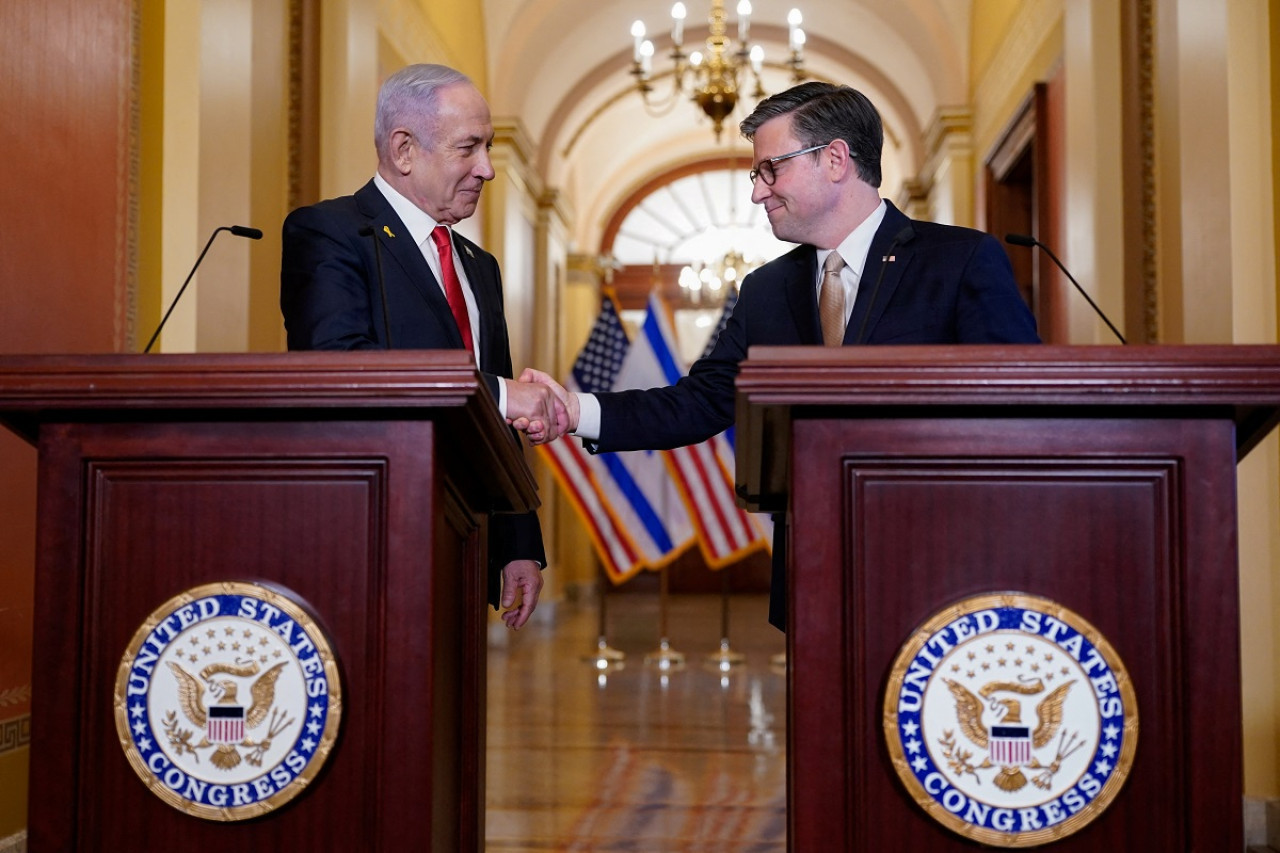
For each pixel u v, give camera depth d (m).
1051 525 1.36
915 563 1.37
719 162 15.11
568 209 13.07
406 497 1.37
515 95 10.15
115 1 3.46
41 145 3.06
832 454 1.37
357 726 1.36
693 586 15.57
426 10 7.77
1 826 2.90
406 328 2.19
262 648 1.36
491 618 9.36
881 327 2.13
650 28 11.16
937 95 10.37
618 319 8.36
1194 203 4.05
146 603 1.39
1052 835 1.32
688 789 4.41
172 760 1.36
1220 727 1.33
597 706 6.36
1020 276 8.66
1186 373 1.31
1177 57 4.16
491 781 4.55
